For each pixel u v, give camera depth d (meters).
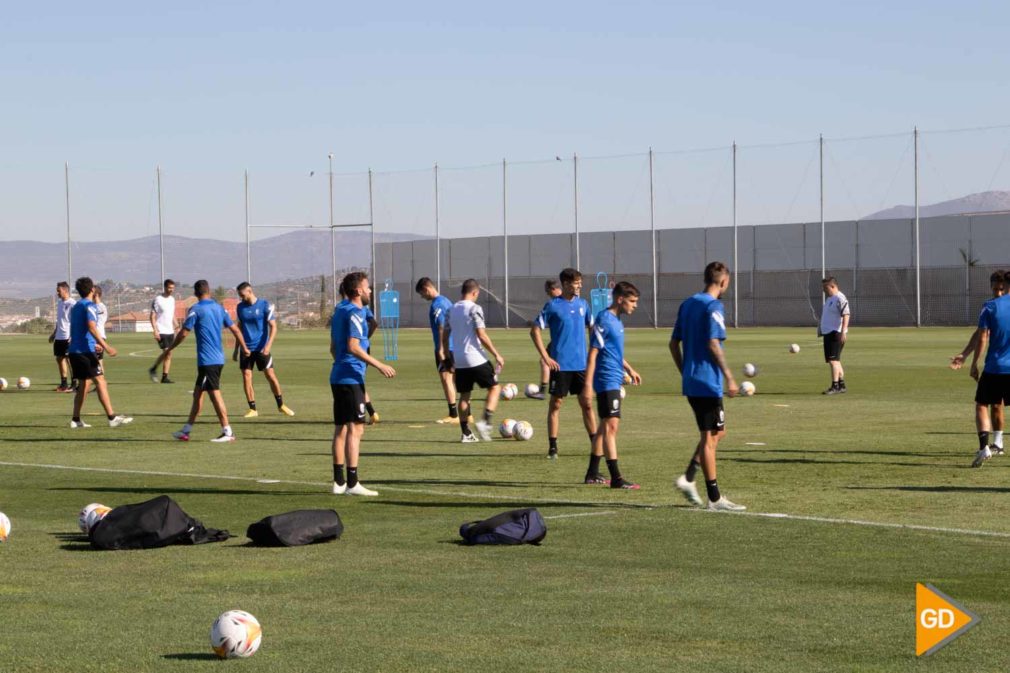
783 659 6.89
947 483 13.49
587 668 6.74
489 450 17.08
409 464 15.60
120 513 10.31
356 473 13.07
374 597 8.44
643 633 7.45
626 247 79.00
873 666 6.74
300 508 12.22
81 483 14.11
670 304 77.75
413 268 84.38
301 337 65.81
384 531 10.92
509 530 10.19
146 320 83.19
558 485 13.66
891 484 13.44
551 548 10.09
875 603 8.16
